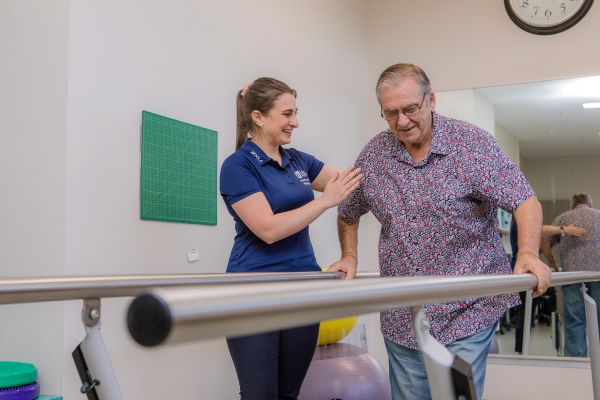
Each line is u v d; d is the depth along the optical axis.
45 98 2.40
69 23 2.37
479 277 1.09
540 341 4.38
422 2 4.82
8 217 2.43
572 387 4.30
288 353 2.22
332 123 4.37
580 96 4.43
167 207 2.80
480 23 4.67
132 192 2.62
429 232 1.91
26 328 2.37
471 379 0.84
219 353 3.08
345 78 4.56
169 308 0.49
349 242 2.26
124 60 2.61
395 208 1.96
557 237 4.41
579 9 4.38
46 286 1.24
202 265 3.02
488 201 1.90
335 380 2.91
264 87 2.30
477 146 1.87
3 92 2.47
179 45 2.92
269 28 3.65
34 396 2.25
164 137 2.80
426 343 0.88
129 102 2.63
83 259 2.39
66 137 2.35
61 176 2.35
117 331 2.54
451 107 4.71
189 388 2.88
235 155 2.25
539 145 4.49
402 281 0.82
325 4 4.31
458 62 4.71
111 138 2.54
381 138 2.05
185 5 2.96
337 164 4.42
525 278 1.37
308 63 4.08
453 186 1.88
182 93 2.93
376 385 2.95
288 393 2.27
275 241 2.15
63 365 2.31
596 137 4.38
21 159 2.42
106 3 2.53
